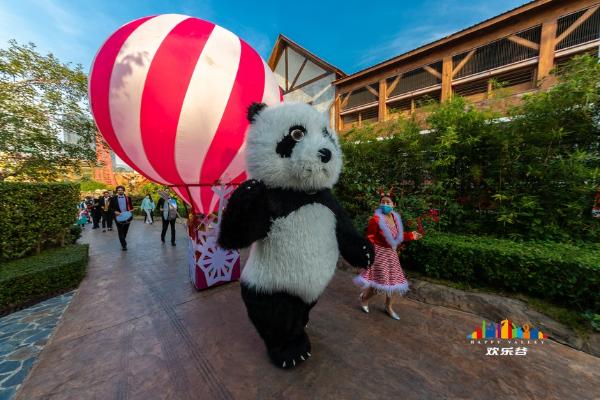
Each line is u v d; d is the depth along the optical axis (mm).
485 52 6766
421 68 7988
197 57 2506
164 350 2379
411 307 3158
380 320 2867
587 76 3037
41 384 1980
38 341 2615
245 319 2914
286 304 1853
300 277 1739
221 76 2588
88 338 2572
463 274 3301
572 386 1916
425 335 2572
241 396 1854
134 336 2604
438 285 3387
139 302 3377
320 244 1802
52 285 3736
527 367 2115
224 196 3143
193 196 3359
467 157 4020
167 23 2621
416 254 3756
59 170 8516
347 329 2689
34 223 4504
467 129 3865
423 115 4926
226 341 2502
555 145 3445
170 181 3150
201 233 3646
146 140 2617
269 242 1754
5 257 4148
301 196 1846
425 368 2117
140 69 2375
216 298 3455
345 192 5410
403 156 4664
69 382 1997
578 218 3350
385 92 8797
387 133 4984
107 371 2113
